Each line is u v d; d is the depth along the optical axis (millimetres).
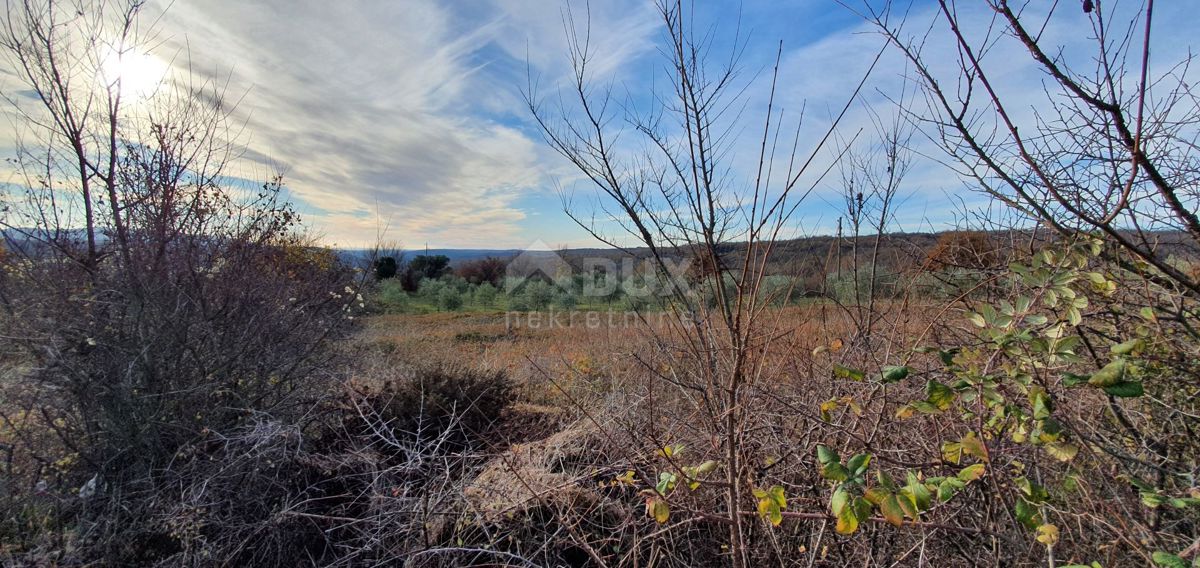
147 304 3777
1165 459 1841
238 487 3184
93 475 3303
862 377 1819
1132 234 1870
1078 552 1887
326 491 3539
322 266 6359
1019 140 1432
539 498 2768
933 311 2650
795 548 2400
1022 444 1921
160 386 3646
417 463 3227
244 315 4234
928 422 2240
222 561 2857
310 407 4242
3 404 3375
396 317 14273
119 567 2895
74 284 3791
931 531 2002
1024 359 1661
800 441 2428
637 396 3381
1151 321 1921
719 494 2482
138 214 4172
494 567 2561
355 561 2895
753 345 2154
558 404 5027
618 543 2621
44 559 2742
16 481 3127
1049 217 1662
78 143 4098
